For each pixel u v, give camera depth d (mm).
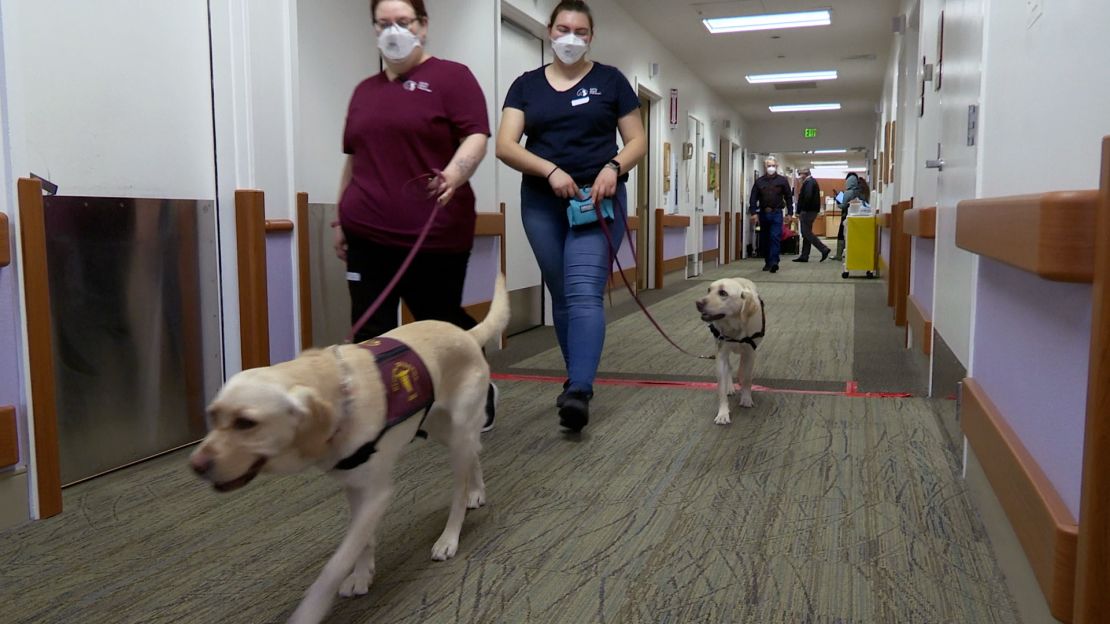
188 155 2941
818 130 17844
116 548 2105
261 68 3152
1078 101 1570
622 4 7930
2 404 2230
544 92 3262
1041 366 1612
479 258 5078
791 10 8234
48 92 2432
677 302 8117
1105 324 1128
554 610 1748
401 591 1843
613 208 3213
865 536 2123
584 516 2291
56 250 2451
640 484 2557
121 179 2688
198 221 2979
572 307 3146
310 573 1950
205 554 2064
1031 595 1582
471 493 2354
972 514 2271
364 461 1548
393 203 2514
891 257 7434
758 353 4977
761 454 2861
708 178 13117
